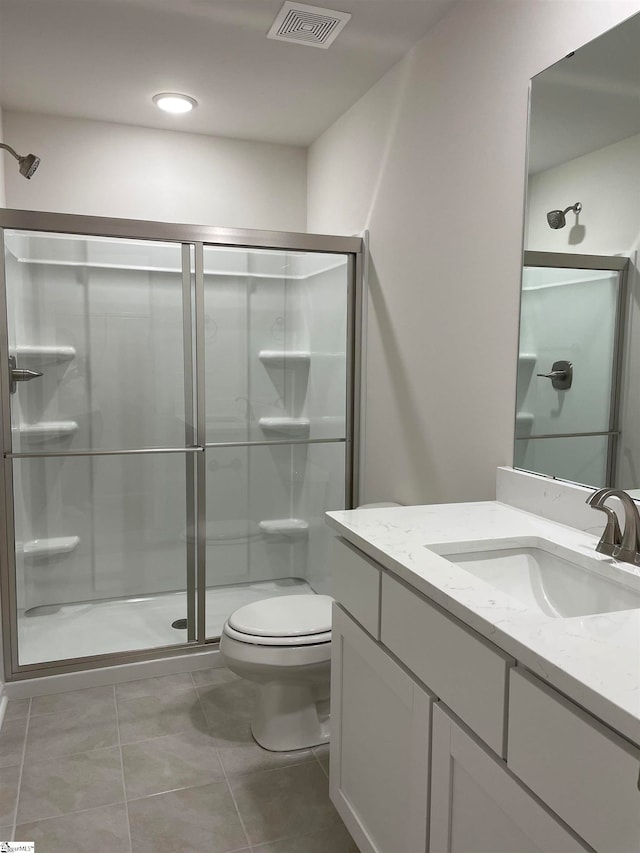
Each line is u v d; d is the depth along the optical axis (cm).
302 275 275
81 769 197
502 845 99
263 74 258
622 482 141
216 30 223
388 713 137
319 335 280
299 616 208
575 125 154
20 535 246
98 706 236
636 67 136
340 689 163
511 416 182
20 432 242
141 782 191
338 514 168
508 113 179
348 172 294
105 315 249
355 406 289
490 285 190
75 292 244
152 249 252
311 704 211
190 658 265
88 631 257
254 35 227
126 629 262
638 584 115
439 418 221
